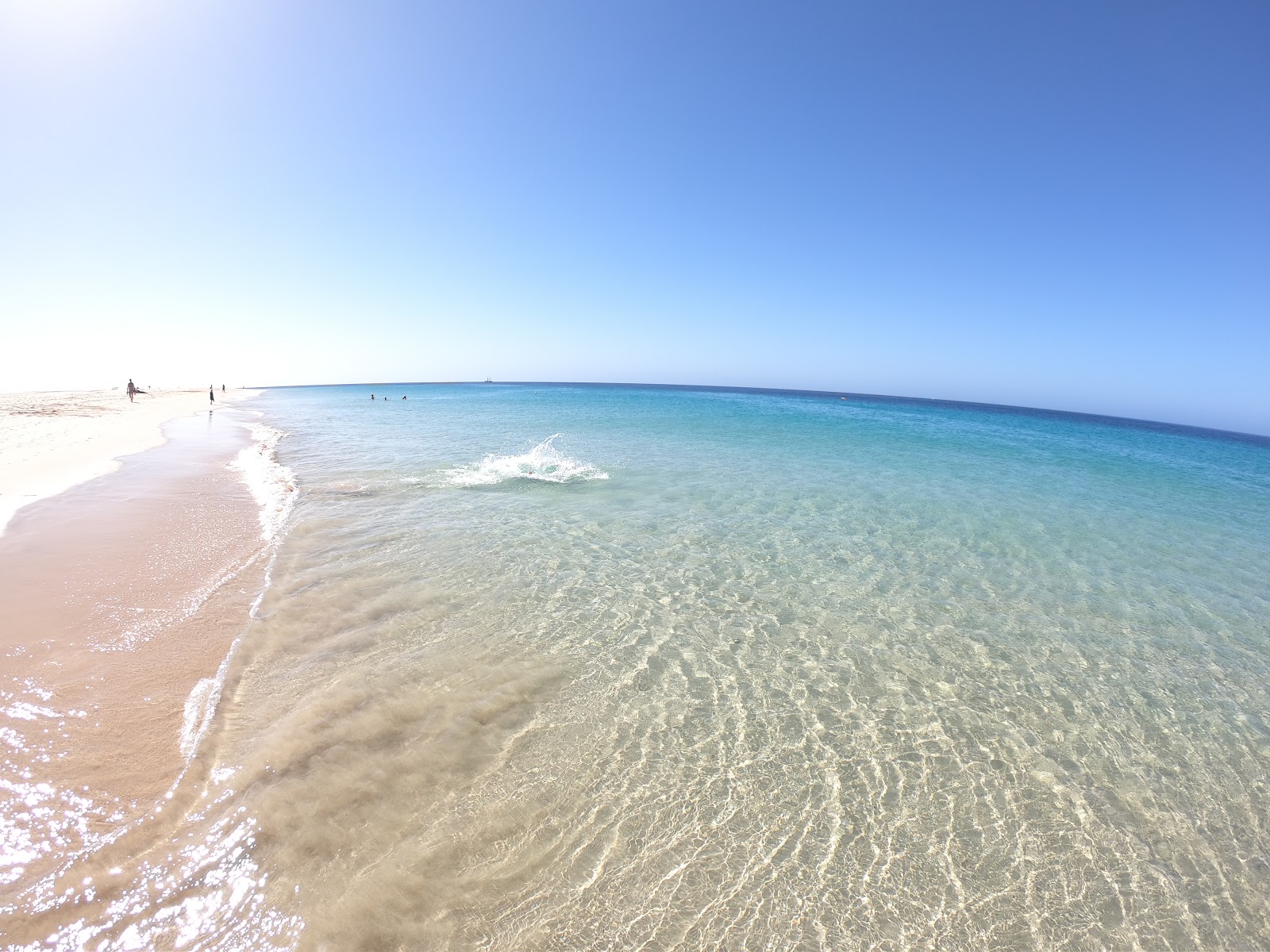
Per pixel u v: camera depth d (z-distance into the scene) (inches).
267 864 121.6
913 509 490.3
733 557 343.6
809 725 187.8
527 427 1108.5
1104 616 289.3
